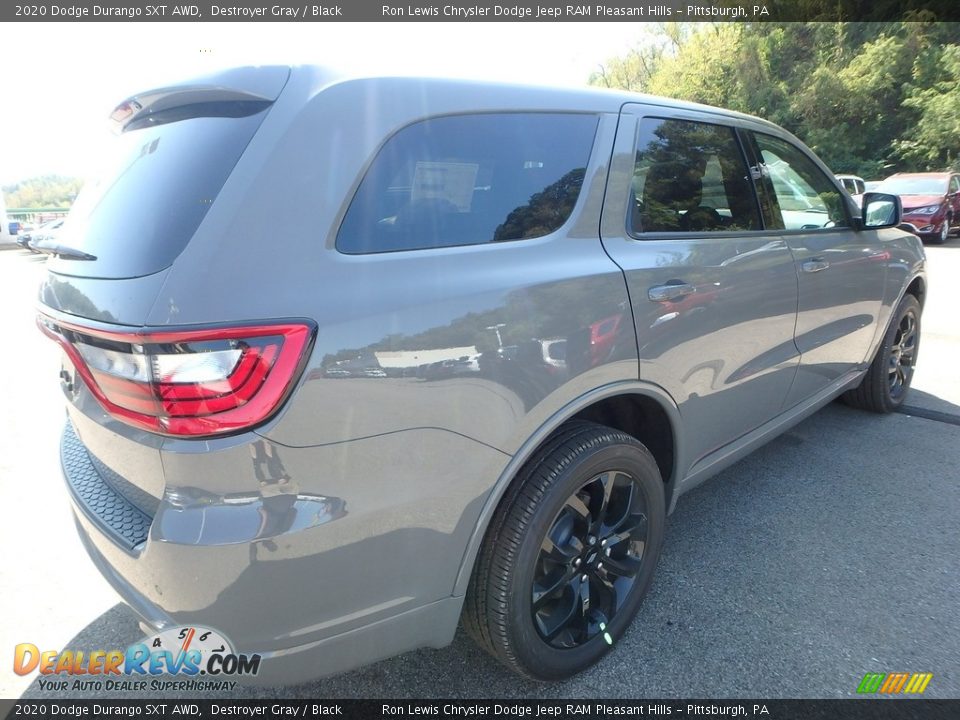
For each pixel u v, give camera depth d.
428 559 1.67
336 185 1.53
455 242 1.74
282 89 1.58
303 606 1.50
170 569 1.42
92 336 1.47
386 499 1.54
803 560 2.72
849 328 3.47
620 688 2.08
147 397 1.38
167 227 1.49
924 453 3.73
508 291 1.73
